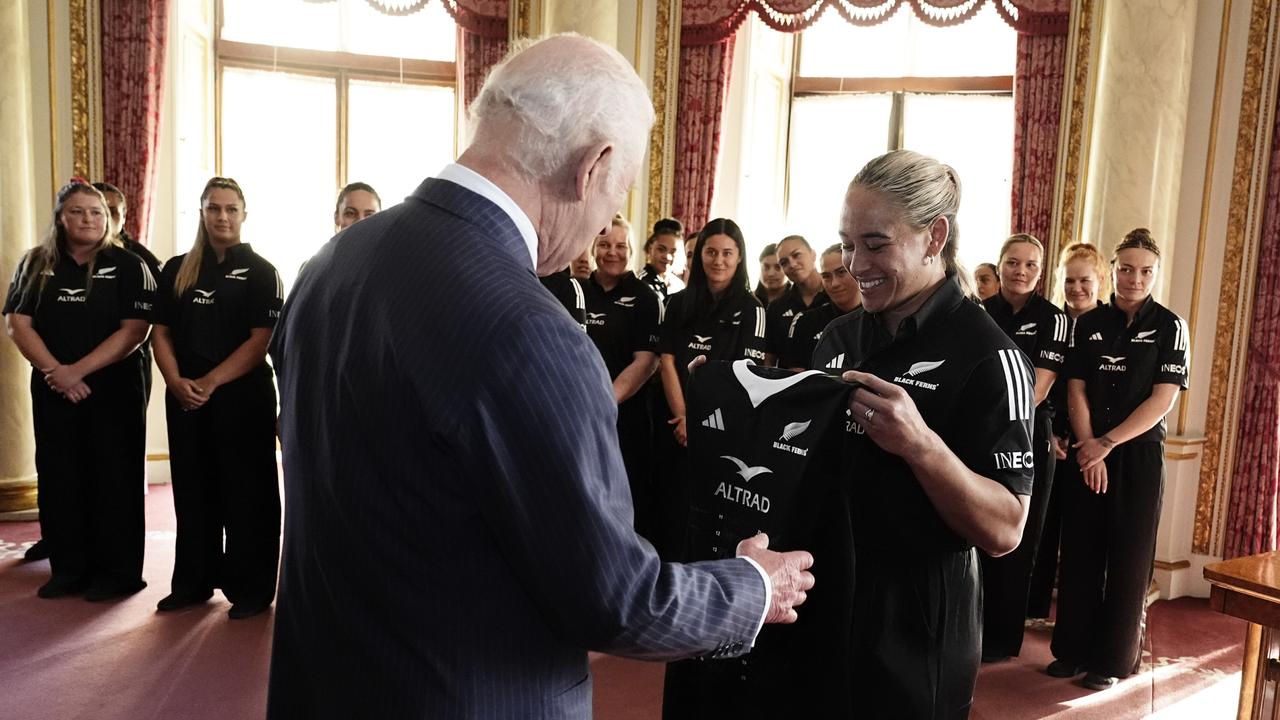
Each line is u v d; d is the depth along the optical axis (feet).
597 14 16.15
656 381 12.21
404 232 2.96
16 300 11.14
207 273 10.74
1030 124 15.65
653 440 12.19
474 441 2.64
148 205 16.12
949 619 4.38
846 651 3.98
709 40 16.70
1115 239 13.26
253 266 10.82
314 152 18.98
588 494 2.64
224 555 10.89
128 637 10.04
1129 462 9.91
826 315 10.70
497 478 2.64
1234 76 12.98
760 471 4.04
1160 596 13.37
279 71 18.63
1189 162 13.26
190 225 17.54
